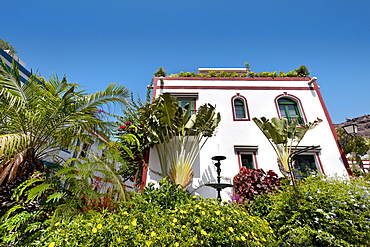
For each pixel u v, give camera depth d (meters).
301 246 3.68
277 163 7.48
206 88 9.02
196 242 2.67
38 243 2.82
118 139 7.43
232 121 8.29
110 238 2.52
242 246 2.96
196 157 7.25
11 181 3.90
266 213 4.77
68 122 5.10
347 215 3.74
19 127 4.56
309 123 7.20
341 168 7.43
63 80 4.83
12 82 4.46
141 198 4.01
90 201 4.45
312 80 9.01
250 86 9.07
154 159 7.45
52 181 4.38
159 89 8.95
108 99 5.60
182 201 4.28
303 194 4.15
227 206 3.51
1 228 3.27
